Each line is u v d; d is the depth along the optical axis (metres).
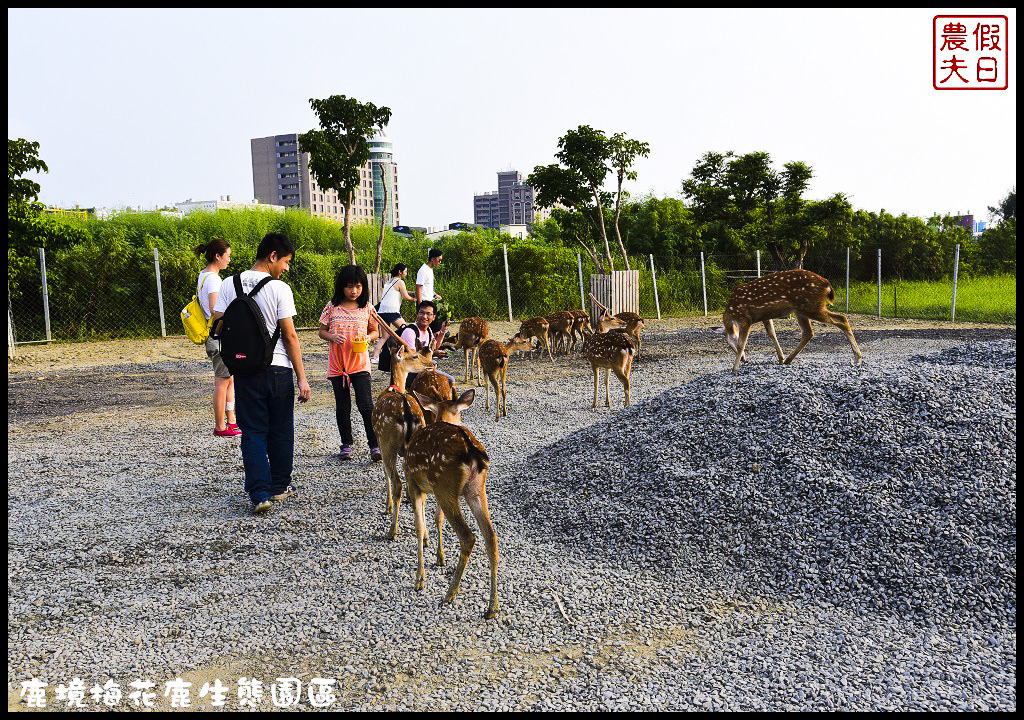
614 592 4.13
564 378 11.60
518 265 21.83
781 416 5.48
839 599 3.97
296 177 85.31
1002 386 5.63
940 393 5.47
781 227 27.03
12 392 10.90
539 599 4.06
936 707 3.06
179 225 22.97
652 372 11.80
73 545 4.98
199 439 8.01
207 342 7.49
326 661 3.51
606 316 13.34
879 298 21.12
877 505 4.53
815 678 3.29
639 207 31.12
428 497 5.92
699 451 5.41
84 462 7.07
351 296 6.70
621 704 3.12
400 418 4.81
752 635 3.66
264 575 4.48
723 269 27.08
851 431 5.17
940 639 3.58
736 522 4.66
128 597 4.21
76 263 16.70
